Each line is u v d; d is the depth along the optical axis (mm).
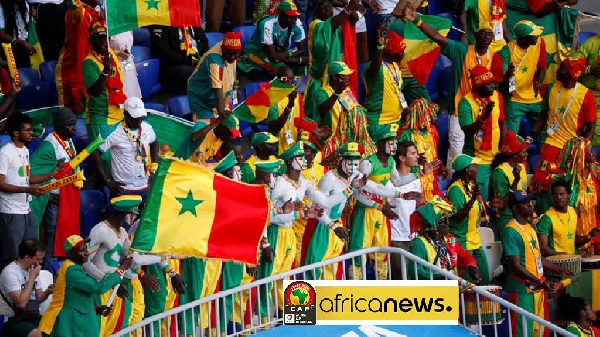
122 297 43938
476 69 57156
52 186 46031
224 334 46219
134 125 50031
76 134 52812
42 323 43094
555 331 46406
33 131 50188
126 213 43844
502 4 60281
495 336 47375
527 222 53219
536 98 60906
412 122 56125
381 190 49344
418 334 46969
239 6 61719
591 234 57469
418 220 49500
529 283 52531
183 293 45062
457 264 51125
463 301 47344
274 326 48062
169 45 58312
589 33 68000
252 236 44250
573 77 59312
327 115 54219
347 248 50344
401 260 48375
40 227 49062
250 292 46344
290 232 48281
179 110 56031
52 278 46500
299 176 47719
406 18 57656
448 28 58625
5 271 43750
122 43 54156
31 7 56562
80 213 50781
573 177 58625
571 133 59531
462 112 57594
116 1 51406
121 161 50156
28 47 55188
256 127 57625
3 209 46562
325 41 55500
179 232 43125
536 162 61844
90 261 43719
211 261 46625
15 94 51750
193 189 43375
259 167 46875
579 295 54906
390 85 56406
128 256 43062
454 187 52812
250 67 58969
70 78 52219
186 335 45969
